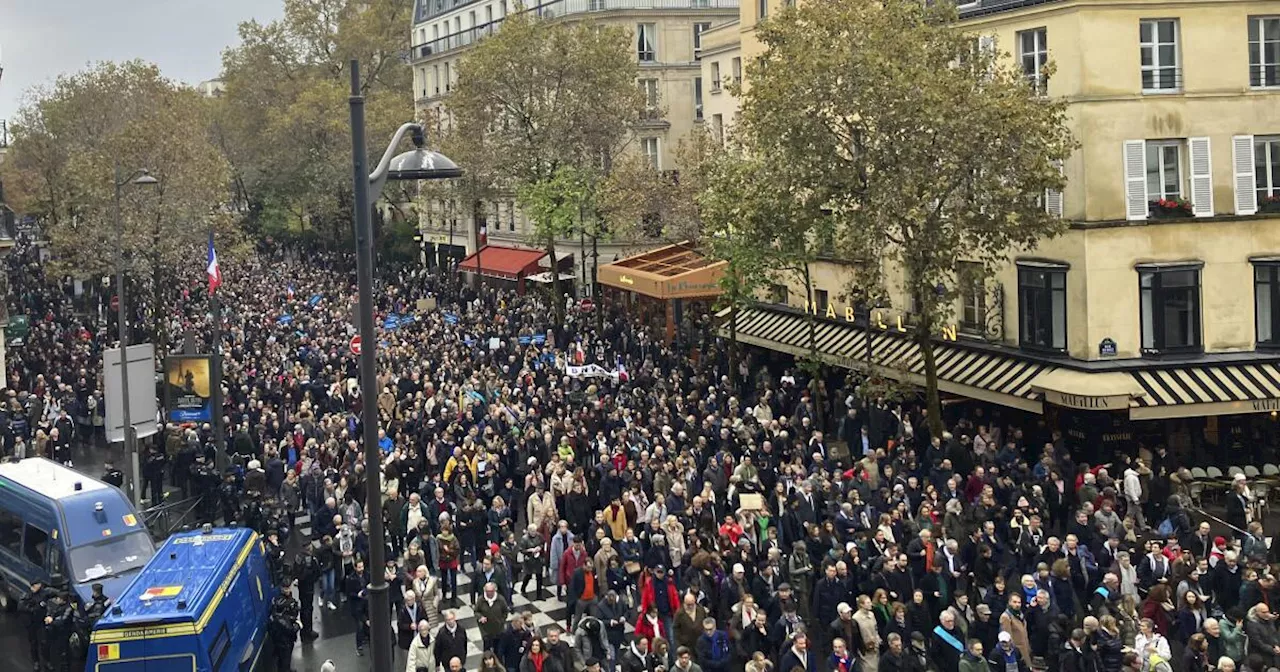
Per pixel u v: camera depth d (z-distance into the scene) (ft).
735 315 130.62
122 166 162.61
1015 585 66.85
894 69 92.53
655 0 227.81
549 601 82.53
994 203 92.68
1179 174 105.81
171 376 103.24
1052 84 105.81
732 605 68.69
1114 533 76.74
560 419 107.45
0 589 83.15
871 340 118.21
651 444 99.66
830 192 98.22
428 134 221.05
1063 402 100.63
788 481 84.58
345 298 222.48
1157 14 103.55
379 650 41.37
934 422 97.14
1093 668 58.70
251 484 95.40
